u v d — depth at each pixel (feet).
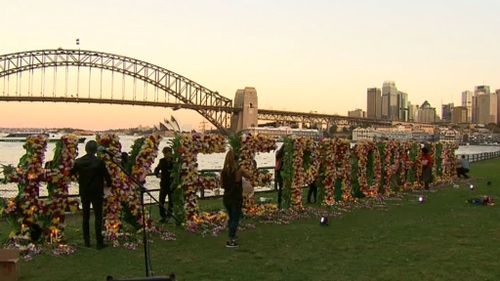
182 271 29.84
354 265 31.60
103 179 35.81
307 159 56.39
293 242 38.40
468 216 52.44
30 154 35.58
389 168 72.84
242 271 29.91
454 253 35.06
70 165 36.55
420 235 41.52
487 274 29.86
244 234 41.55
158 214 51.85
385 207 59.57
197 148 44.98
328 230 43.62
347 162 62.90
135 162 40.04
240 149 49.73
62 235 36.35
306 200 64.49
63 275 28.76
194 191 44.16
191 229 42.52
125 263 31.53
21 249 33.37
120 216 39.29
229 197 36.99
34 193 35.47
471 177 110.01
